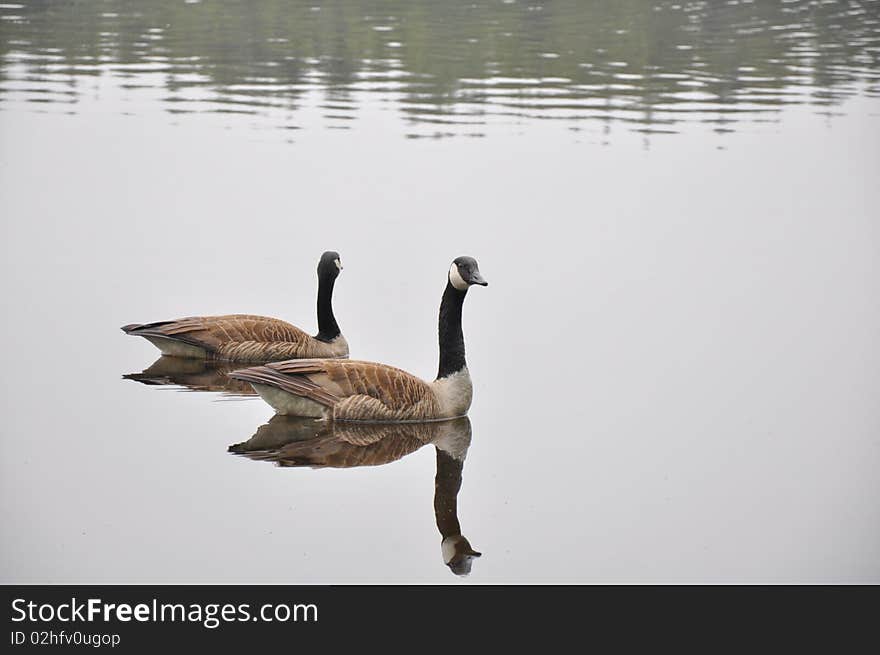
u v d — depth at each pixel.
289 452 16.39
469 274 17.70
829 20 63.16
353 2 66.50
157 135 36.50
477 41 55.09
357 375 17.48
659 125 38.69
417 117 39.59
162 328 20.19
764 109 41.22
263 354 20.39
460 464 16.22
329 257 20.92
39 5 64.31
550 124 38.78
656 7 67.00
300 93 43.50
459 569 13.56
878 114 40.09
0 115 38.72
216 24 59.34
